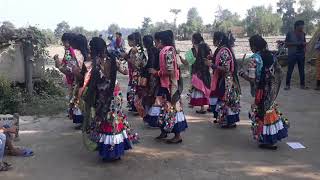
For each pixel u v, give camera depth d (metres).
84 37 5.45
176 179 4.01
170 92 4.96
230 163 4.43
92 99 4.29
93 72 4.23
